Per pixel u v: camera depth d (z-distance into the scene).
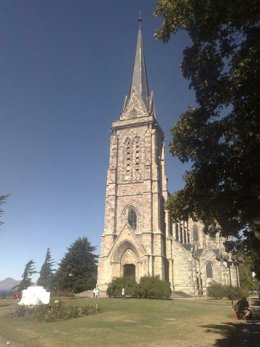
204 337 17.45
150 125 77.94
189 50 14.45
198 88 14.74
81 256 87.44
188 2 12.47
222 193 14.22
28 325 21.45
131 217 71.44
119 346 15.12
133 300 40.59
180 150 15.66
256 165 12.21
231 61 13.77
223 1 9.36
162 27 14.55
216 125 14.70
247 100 12.70
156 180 72.25
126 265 66.88
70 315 25.20
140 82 86.50
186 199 16.16
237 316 25.89
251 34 12.80
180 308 33.12
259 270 38.38
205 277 73.69
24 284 105.19
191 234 93.25
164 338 17.09
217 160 13.98
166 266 68.44
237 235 21.05
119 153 77.56
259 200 13.14
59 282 84.94
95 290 52.84
